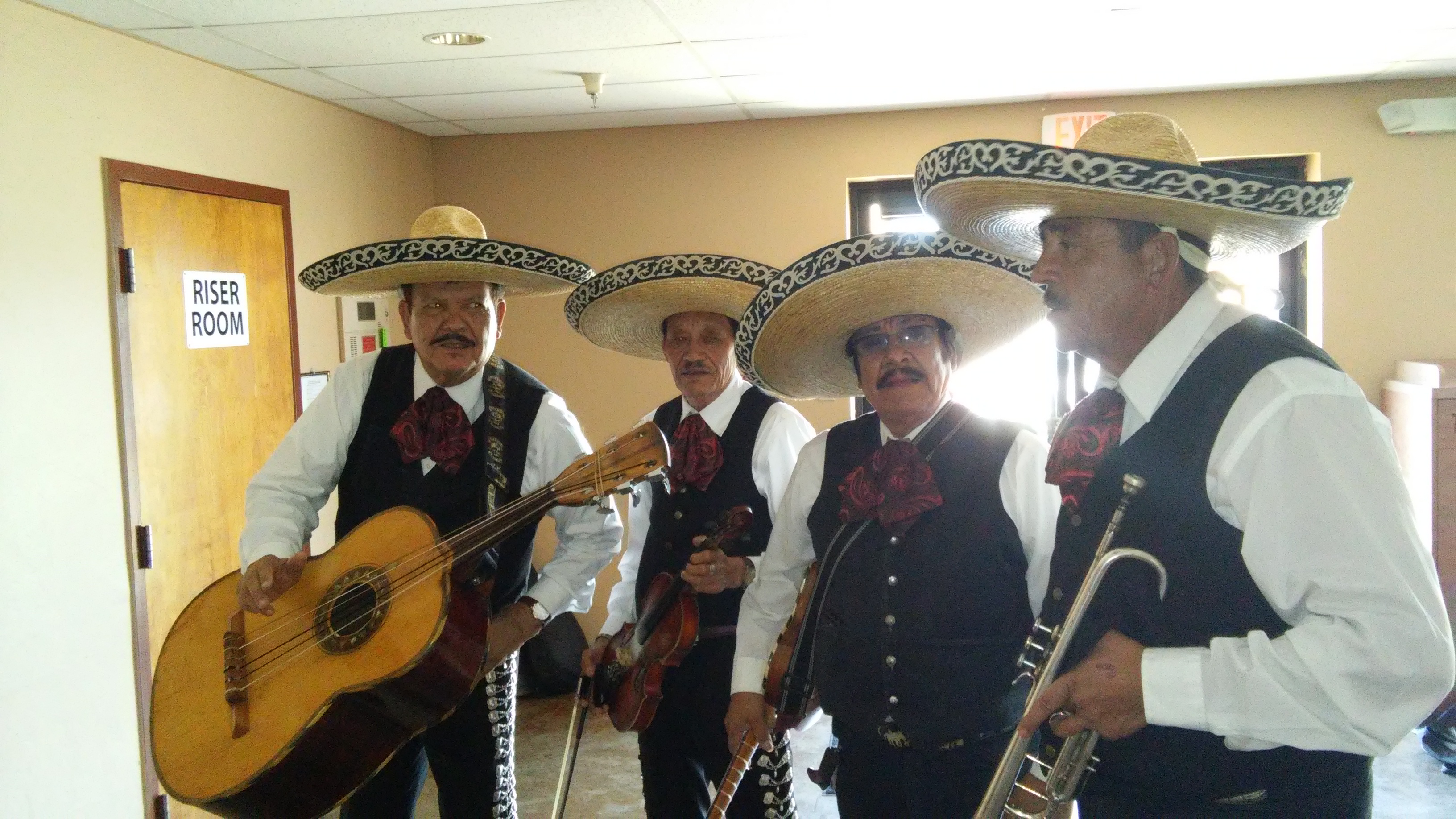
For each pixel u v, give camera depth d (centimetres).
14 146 259
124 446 289
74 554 274
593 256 461
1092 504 123
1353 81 400
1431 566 98
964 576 160
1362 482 99
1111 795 122
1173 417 115
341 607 173
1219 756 114
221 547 326
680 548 215
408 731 170
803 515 184
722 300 216
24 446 261
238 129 340
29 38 263
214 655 179
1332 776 112
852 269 164
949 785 160
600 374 468
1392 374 411
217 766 167
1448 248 405
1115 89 403
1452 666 95
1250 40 331
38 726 263
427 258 186
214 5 267
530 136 462
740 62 342
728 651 204
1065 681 111
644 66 343
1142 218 117
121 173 290
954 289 167
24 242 261
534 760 371
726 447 217
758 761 195
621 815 325
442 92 376
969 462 166
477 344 195
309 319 377
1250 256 137
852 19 296
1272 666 100
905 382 169
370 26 289
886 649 163
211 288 324
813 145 443
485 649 172
